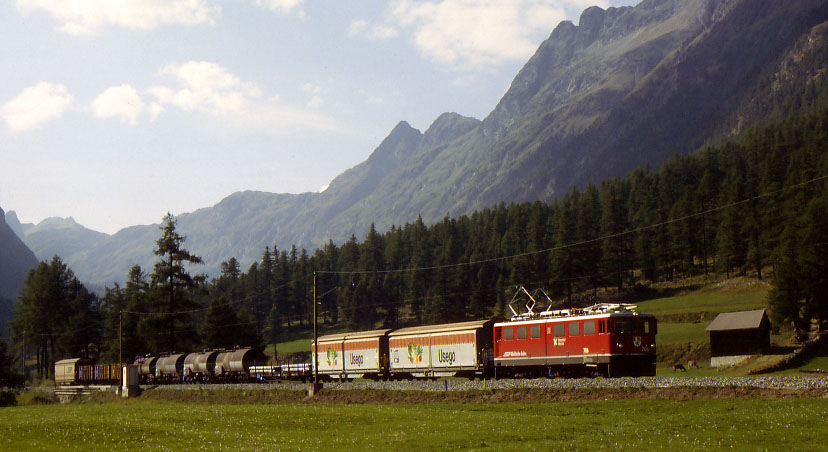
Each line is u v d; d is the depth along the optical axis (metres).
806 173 135.50
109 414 44.94
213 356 91.81
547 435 30.36
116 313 137.62
